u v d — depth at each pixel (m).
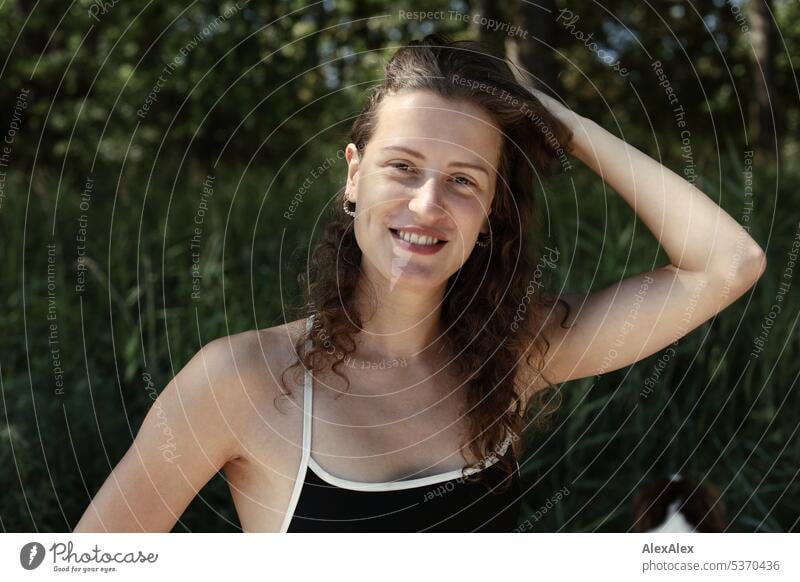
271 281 3.00
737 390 2.76
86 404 2.63
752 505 2.58
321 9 5.89
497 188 1.46
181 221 3.31
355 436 1.34
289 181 3.62
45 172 4.06
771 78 5.58
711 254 1.48
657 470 2.66
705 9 6.63
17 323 3.02
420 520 1.36
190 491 1.34
